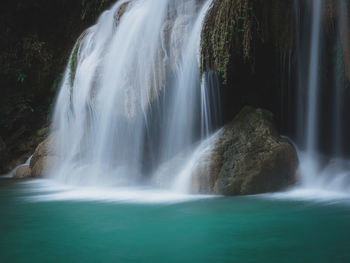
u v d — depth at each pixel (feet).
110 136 29.37
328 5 22.47
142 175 28.43
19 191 26.12
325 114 25.59
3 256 10.69
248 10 21.99
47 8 56.65
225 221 14.39
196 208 17.26
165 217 15.44
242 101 27.86
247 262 9.74
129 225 14.16
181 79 25.52
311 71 24.84
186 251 10.80
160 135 27.66
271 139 22.18
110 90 29.07
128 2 31.24
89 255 10.66
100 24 34.58
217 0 23.25
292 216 15.02
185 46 24.79
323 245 11.09
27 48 54.13
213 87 26.04
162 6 26.68
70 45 53.72
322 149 25.94
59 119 41.81
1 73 52.95
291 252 10.47
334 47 23.81
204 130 25.98
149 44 26.66
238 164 21.53
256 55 25.35
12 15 56.18
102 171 28.73
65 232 13.33
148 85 26.23
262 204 17.81
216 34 22.49
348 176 21.67
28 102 53.47
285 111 27.37
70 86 35.58
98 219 15.39
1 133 50.78
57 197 22.53
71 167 33.14
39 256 10.66
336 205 17.28
